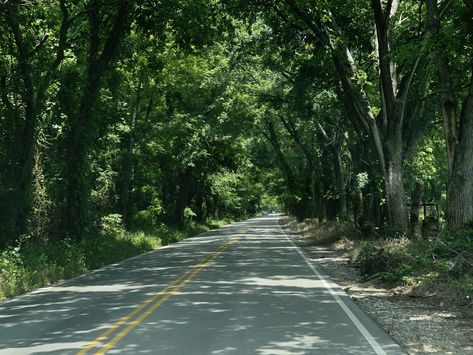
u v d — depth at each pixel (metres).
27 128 22.03
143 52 31.45
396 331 8.84
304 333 8.60
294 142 52.25
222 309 10.92
